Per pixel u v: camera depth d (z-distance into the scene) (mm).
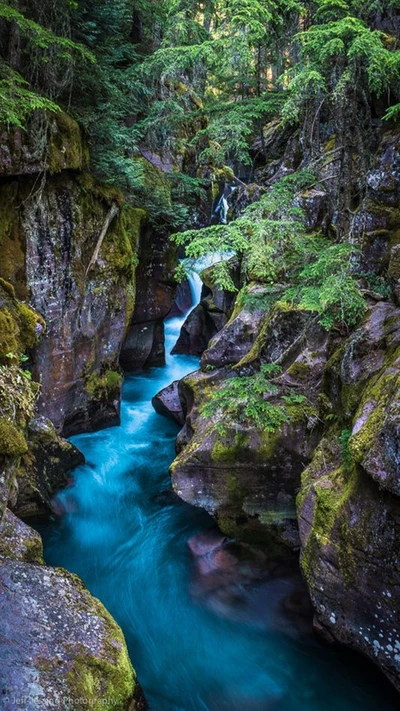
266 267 7316
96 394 9633
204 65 10672
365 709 4996
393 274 6277
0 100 5965
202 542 7121
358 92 7680
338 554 4867
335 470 5477
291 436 6488
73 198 8320
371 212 7109
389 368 5172
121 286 9773
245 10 6273
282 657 5531
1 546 5062
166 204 12305
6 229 7477
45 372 8391
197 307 14023
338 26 5730
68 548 7129
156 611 6199
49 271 8094
